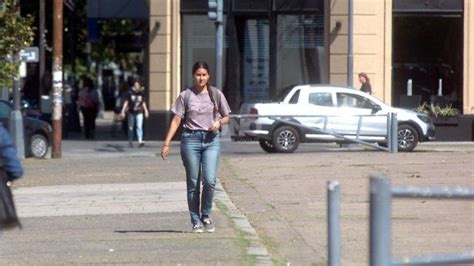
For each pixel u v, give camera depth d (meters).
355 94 53.19
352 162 42.09
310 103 52.81
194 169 24.06
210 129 23.84
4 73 44.81
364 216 27.33
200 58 64.88
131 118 60.31
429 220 24.27
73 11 87.25
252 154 50.28
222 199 30.92
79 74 108.44
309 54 64.31
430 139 53.22
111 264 20.50
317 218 27.38
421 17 63.62
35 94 83.50
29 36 44.88
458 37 63.56
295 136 51.66
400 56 63.69
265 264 20.52
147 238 23.72
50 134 53.38
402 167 39.47
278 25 64.56
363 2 63.00
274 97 60.75
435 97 63.69
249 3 64.50
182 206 29.58
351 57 61.78
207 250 22.03
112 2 68.62
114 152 57.06
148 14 65.75
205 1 64.44
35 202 31.34
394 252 15.27
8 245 23.00
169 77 64.62
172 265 20.36
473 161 41.69
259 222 26.72
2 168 16.94
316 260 21.47
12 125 50.44
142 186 35.06
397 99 63.81
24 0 83.56
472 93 63.50
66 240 23.66
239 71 64.75
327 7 63.50
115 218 27.34
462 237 20.36
